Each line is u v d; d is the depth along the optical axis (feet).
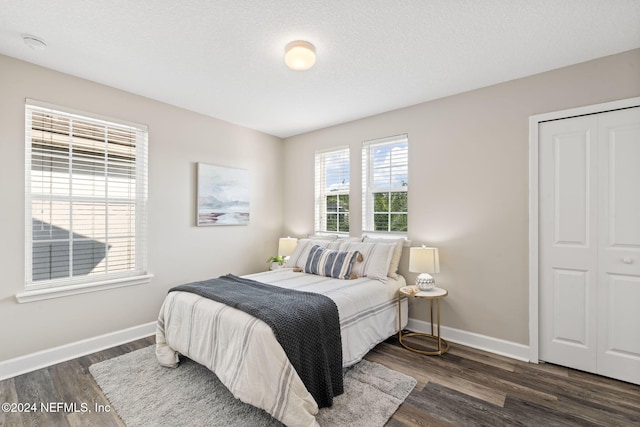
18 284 7.74
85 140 8.95
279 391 5.43
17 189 7.75
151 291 10.21
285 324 5.90
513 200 8.77
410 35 6.70
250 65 8.04
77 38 6.82
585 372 7.73
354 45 7.09
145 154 10.15
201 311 7.06
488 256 9.16
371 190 11.89
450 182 9.91
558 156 8.11
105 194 9.35
